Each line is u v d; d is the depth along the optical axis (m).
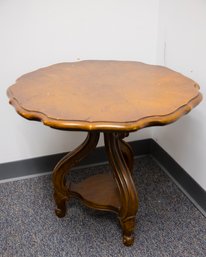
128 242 1.31
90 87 1.19
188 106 1.04
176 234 1.39
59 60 1.62
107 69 1.42
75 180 1.77
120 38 1.67
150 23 1.69
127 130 0.90
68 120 0.92
